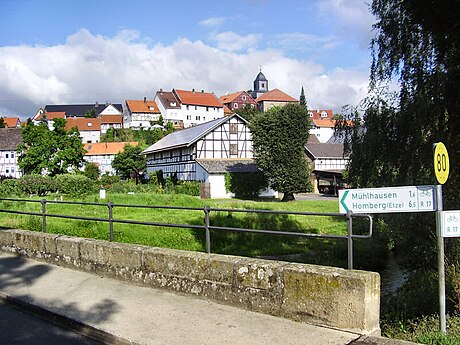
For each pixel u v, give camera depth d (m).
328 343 4.75
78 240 8.34
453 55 10.77
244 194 51.19
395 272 14.41
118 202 32.38
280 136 44.62
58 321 5.92
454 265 10.72
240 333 5.13
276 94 142.88
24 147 57.56
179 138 62.53
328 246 17.83
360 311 4.98
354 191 5.70
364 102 15.19
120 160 74.44
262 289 5.78
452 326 7.19
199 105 125.69
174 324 5.47
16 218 19.20
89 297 6.64
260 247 17.41
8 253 9.91
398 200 5.48
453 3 9.81
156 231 18.23
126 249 7.42
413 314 8.92
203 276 6.40
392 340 4.75
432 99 11.96
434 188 5.32
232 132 55.16
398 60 13.68
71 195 42.88
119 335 5.18
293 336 4.98
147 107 123.06
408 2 11.23
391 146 13.87
